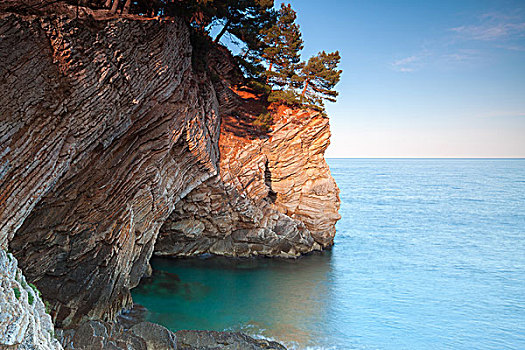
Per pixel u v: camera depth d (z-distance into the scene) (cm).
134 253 2466
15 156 1263
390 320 2798
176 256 3928
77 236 1833
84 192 1839
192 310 2656
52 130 1412
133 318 2358
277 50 4191
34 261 1666
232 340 2012
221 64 4000
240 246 4031
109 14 1841
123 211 2086
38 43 1331
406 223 7281
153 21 2003
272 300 2997
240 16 3581
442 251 5122
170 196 2703
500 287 3681
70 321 1838
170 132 2338
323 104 4247
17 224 1333
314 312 2833
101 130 1722
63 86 1430
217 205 3534
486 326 2778
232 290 3158
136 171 2150
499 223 7406
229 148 3597
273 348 2069
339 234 6047
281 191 4188
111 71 1667
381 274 3950
